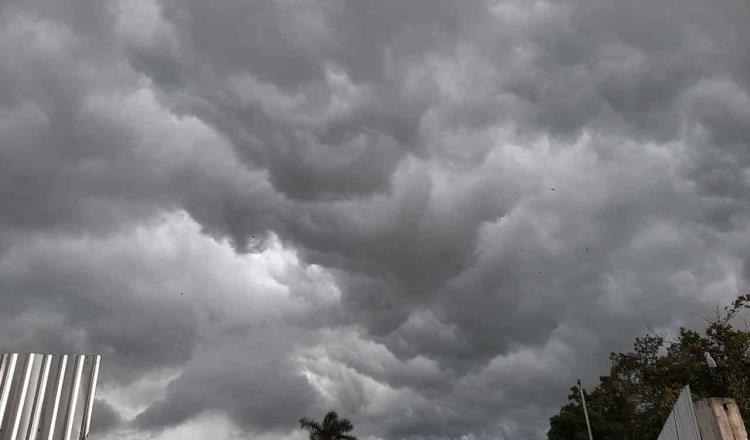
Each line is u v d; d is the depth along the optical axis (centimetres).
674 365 4041
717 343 3884
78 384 1056
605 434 5644
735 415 615
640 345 5716
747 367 3703
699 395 3769
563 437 5888
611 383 5834
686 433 724
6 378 1014
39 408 1023
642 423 4750
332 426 6838
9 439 986
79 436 1037
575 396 6278
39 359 1051
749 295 3834
